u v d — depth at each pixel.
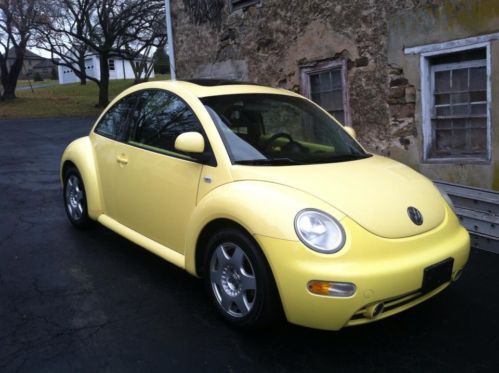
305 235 2.90
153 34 26.44
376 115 7.34
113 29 26.69
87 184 4.90
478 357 3.09
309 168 3.53
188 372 2.91
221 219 3.33
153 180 4.03
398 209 3.22
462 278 4.23
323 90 8.27
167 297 3.85
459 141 6.62
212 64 10.31
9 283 4.07
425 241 3.18
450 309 3.69
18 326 3.39
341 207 3.06
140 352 3.11
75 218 5.34
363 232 2.98
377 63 7.20
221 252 3.36
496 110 5.96
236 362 3.01
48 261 4.54
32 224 5.64
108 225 4.72
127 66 52.62
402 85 6.95
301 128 4.25
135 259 4.60
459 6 6.13
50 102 29.62
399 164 4.07
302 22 8.23
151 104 4.40
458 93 6.50
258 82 9.31
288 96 4.52
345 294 2.82
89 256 4.66
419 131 6.85
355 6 7.34
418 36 6.62
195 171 3.65
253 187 3.23
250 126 3.92
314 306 2.86
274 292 3.05
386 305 2.99
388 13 6.95
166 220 3.93
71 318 3.52
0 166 9.68
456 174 6.46
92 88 39.56
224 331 3.35
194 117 3.86
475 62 6.25
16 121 20.78
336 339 3.27
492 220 4.69
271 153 3.73
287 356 3.08
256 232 3.02
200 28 10.45
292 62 8.55
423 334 3.35
